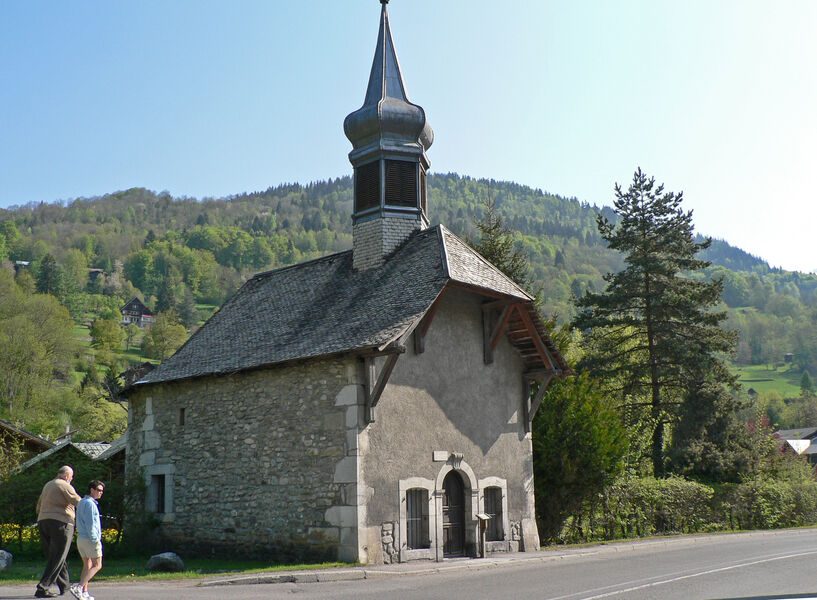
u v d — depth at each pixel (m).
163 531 21.59
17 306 66.75
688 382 34.06
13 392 57.22
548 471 22.98
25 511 20.28
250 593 12.66
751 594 11.39
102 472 22.50
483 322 21.23
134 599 11.63
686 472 33.22
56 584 12.38
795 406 106.62
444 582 14.09
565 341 26.72
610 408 24.70
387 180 22.62
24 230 142.00
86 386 63.69
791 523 33.62
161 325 89.19
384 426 18.33
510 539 20.80
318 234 157.25
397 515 18.22
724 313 34.72
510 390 21.73
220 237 145.00
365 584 14.12
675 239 35.31
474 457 20.27
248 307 24.03
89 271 128.50
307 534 18.22
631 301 35.38
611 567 15.79
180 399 22.03
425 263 20.22
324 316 20.61
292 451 18.88
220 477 20.42
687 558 17.34
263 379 19.91
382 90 23.98
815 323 134.12
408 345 19.27
